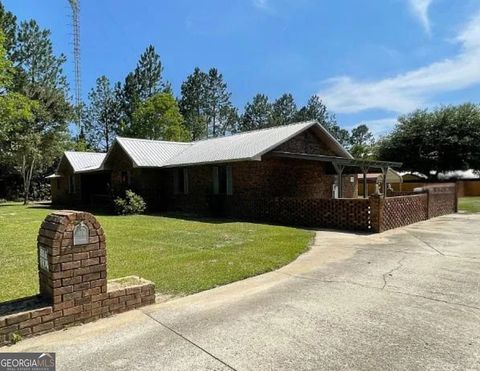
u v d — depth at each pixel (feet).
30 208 72.90
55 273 12.04
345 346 10.85
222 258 22.59
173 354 10.48
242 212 49.65
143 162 59.36
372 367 9.66
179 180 61.00
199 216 52.03
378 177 79.87
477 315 13.20
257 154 44.80
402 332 11.79
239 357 10.27
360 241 29.35
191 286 16.94
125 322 12.80
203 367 9.75
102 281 13.15
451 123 109.29
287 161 52.70
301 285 17.11
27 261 22.67
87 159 83.87
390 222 36.63
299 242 28.17
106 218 49.44
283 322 12.66
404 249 25.88
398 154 115.65
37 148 91.56
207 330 12.07
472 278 18.16
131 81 138.51
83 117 142.51
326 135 57.26
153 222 43.80
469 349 10.62
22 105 63.62
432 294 15.61
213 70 152.87
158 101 129.80
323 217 38.50
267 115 167.32
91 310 12.86
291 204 41.81
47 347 10.96
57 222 12.26
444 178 115.03
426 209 45.32
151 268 20.17
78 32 117.91
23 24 95.81
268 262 21.44
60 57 103.71
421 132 111.96
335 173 60.80
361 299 15.02
